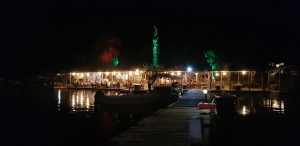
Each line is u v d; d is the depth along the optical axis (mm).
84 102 47406
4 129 27328
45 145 21312
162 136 17328
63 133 25344
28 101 49812
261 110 32844
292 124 24453
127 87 62375
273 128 22688
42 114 36469
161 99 41094
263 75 62438
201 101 36719
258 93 54375
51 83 78312
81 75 75250
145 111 37031
